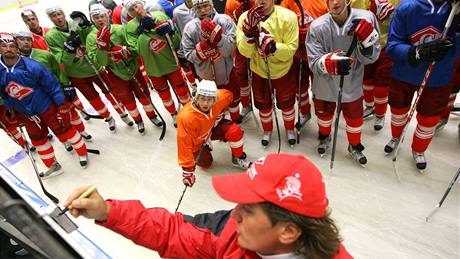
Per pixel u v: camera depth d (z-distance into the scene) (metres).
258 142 3.56
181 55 3.58
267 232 0.91
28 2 9.52
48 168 3.58
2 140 4.27
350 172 3.03
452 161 2.99
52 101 3.15
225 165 3.36
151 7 3.94
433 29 2.25
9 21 8.49
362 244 2.46
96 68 3.62
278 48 2.69
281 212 0.87
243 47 2.80
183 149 2.67
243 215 0.93
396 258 2.34
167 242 1.21
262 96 3.15
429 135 2.74
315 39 2.56
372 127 3.50
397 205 2.68
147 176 3.40
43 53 3.30
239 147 3.06
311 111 3.86
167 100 3.82
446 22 2.18
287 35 2.74
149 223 1.19
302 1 3.17
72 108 3.72
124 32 3.50
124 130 4.11
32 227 0.64
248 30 2.63
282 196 0.87
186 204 3.02
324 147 3.22
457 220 2.51
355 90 2.69
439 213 2.57
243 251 1.05
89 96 3.80
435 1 2.17
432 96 2.52
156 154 3.66
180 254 1.21
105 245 2.70
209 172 3.30
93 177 3.49
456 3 2.07
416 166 2.96
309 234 0.91
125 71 3.50
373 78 3.34
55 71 3.42
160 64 3.45
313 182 0.89
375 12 2.95
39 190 3.41
